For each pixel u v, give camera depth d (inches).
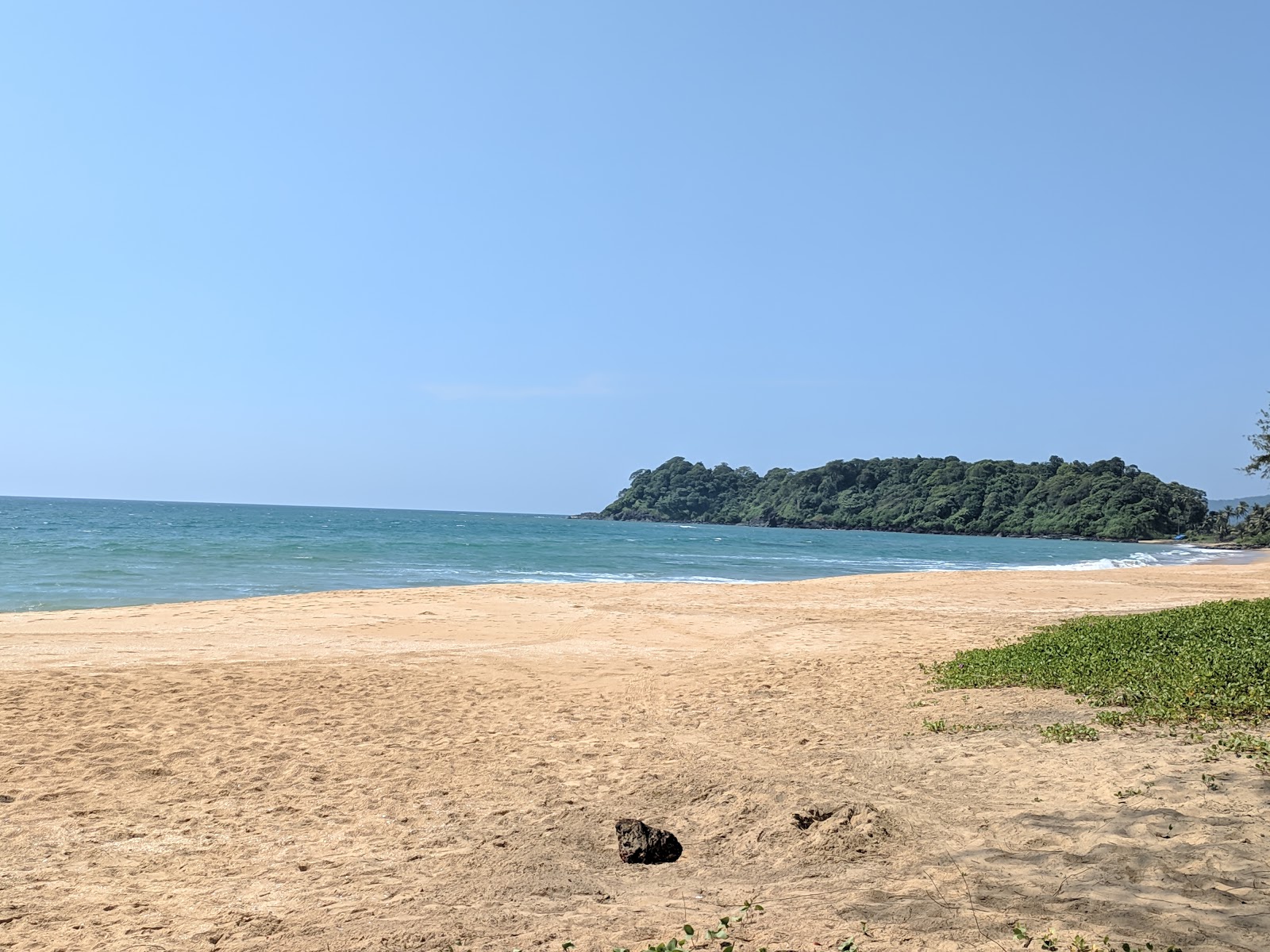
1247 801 235.6
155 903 222.1
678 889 217.5
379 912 210.8
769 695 483.8
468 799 308.8
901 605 1017.5
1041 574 1625.2
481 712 456.4
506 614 878.4
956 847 227.8
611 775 329.4
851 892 200.4
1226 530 5002.5
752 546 3198.8
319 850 261.1
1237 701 349.7
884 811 257.3
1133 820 228.8
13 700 454.6
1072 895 185.2
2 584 1093.8
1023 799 263.0
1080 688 420.5
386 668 583.8
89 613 810.2
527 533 3966.5
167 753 370.6
